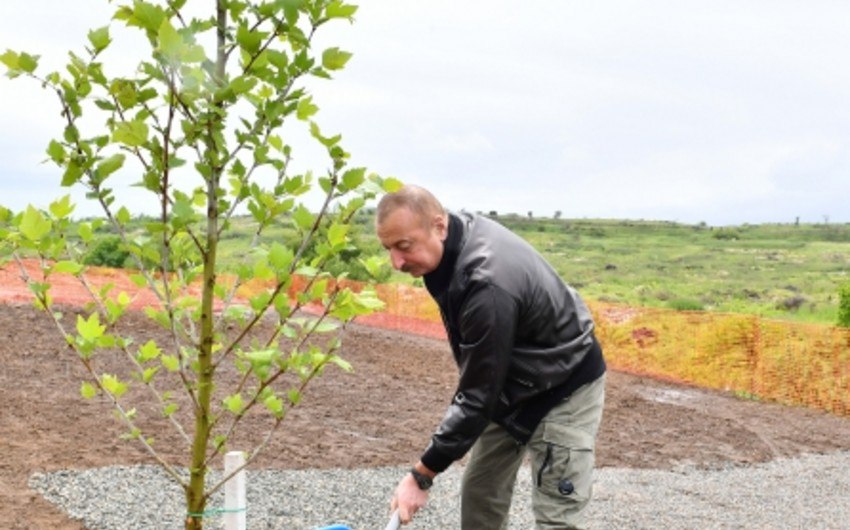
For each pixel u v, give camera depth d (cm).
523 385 354
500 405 361
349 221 266
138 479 623
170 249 281
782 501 783
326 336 1633
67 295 1708
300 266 261
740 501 768
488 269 331
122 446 727
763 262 8781
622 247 10469
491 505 405
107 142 251
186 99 239
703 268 8156
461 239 341
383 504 633
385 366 1382
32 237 256
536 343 352
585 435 361
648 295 5266
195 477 281
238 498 316
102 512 543
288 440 830
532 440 364
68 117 246
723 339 1536
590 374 363
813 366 1402
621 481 800
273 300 267
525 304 339
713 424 1155
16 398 883
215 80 246
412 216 328
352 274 2014
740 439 1073
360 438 879
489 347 328
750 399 1436
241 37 243
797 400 1415
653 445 994
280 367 272
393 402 1099
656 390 1431
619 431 1054
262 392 278
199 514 284
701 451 986
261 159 255
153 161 252
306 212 260
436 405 1112
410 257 333
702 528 659
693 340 1591
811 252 9906
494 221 359
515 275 335
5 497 552
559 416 360
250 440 809
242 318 280
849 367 1352
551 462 359
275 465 723
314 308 1880
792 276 7344
